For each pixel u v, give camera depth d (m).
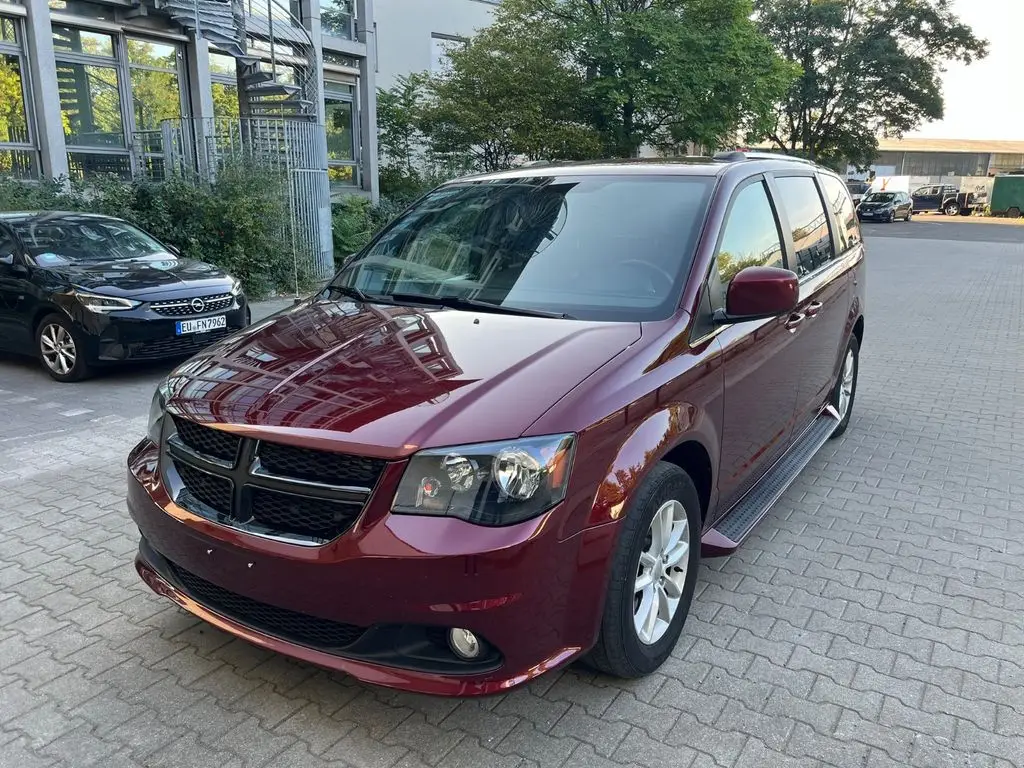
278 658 3.10
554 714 2.76
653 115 23.39
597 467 2.54
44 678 2.97
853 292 5.32
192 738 2.65
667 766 2.52
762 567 3.86
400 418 2.46
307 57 16.38
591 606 2.55
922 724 2.72
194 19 14.34
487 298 3.41
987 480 5.04
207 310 7.79
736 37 21.69
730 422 3.35
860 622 3.37
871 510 4.55
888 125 38.91
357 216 17.28
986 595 3.61
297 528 2.49
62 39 14.08
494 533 2.33
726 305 3.26
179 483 2.80
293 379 2.77
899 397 7.04
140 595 3.57
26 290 7.58
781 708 2.80
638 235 3.49
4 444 5.64
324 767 2.52
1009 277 16.95
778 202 4.21
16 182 11.13
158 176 14.55
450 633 2.43
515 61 21.67
